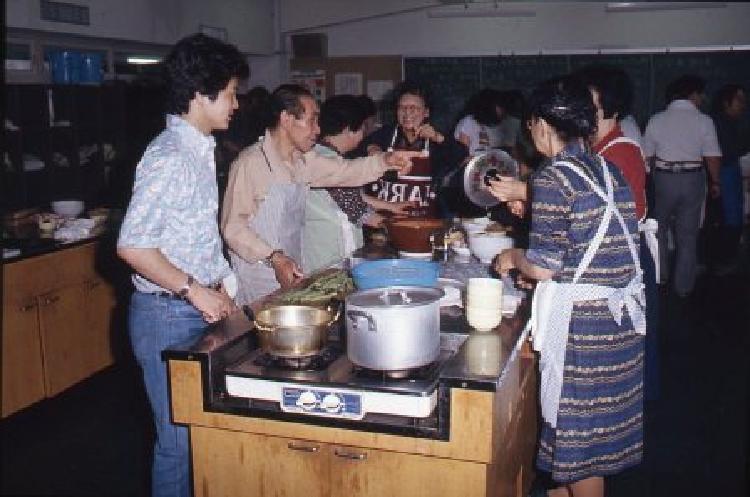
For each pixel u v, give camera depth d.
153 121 4.98
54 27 4.23
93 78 4.54
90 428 3.25
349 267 2.47
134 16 4.93
